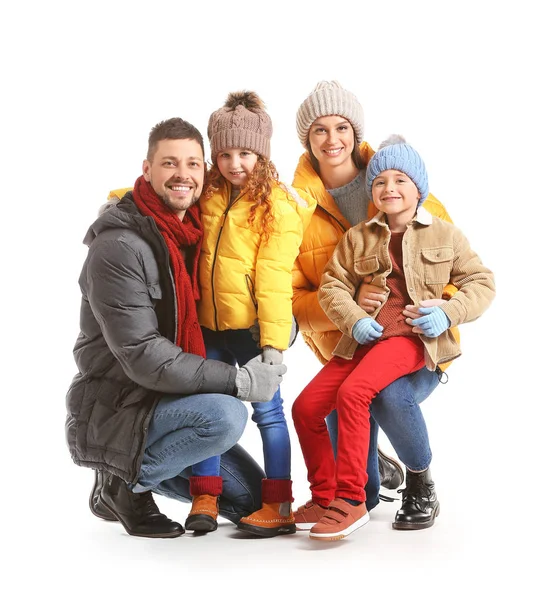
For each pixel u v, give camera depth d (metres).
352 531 3.26
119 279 3.16
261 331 3.35
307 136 3.85
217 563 3.07
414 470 3.52
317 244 3.83
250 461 3.61
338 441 3.37
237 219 3.37
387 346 3.49
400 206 3.57
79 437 3.27
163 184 3.29
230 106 3.49
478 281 3.55
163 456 3.25
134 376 3.17
